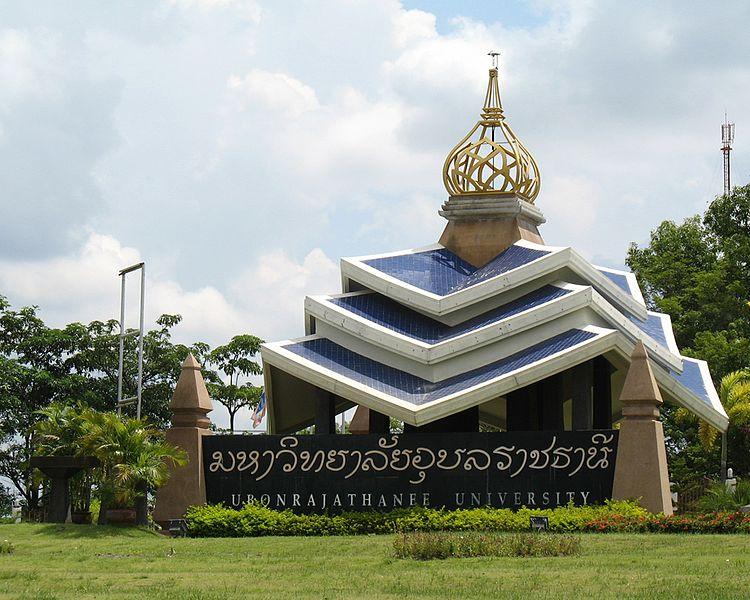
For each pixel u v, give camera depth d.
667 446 77.69
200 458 43.06
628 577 25.97
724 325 75.69
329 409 46.12
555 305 44.25
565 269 46.72
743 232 79.25
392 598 23.00
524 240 49.38
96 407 71.56
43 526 39.75
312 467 42.78
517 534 33.31
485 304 46.12
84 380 71.81
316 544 34.91
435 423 49.25
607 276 54.44
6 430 67.56
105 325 75.19
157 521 42.66
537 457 41.59
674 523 36.84
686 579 25.53
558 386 48.47
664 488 40.88
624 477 40.81
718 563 28.20
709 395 49.00
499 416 66.00
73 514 45.28
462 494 41.78
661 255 80.06
